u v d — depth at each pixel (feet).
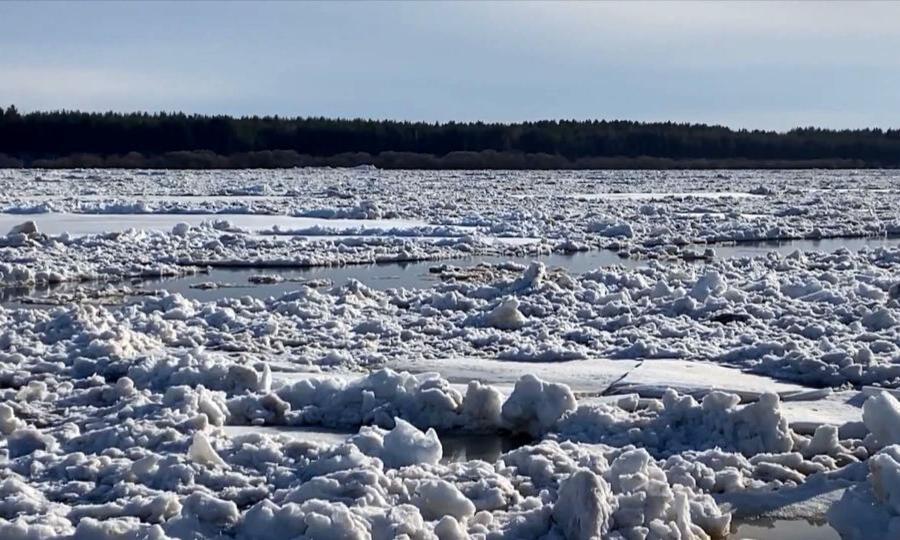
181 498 29.91
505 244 111.96
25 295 76.07
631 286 74.74
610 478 30.30
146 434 35.94
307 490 29.12
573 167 422.82
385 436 34.37
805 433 38.37
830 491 31.55
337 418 40.42
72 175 286.25
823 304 64.18
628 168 427.33
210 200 181.27
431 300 68.59
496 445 37.96
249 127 440.04
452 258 102.17
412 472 31.27
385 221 140.26
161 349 52.95
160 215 145.69
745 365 49.34
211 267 93.40
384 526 26.27
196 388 42.60
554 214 152.05
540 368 48.75
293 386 42.45
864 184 275.18
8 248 100.94
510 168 411.54
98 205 156.76
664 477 30.14
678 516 27.63
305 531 26.58
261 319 62.18
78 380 46.37
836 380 45.88
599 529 26.40
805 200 193.57
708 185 265.54
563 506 27.09
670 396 38.14
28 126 413.39
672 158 468.34
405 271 91.81
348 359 51.06
